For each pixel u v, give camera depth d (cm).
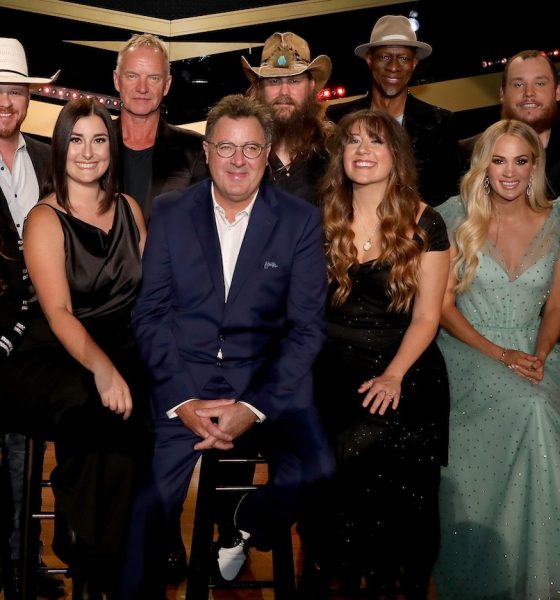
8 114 308
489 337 312
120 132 334
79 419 250
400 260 273
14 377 257
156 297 261
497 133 307
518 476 285
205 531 253
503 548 285
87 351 251
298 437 257
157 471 254
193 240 257
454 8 468
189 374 258
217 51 473
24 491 260
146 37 331
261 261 257
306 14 469
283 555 260
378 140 275
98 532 251
